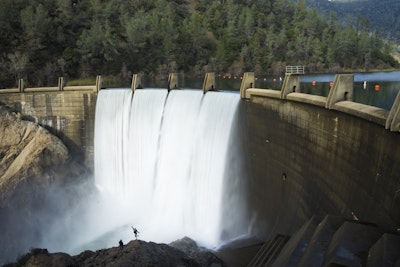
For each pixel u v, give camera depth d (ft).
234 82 263.08
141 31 347.56
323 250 48.11
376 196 61.77
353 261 42.27
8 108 173.68
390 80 192.44
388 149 59.52
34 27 287.69
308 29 440.04
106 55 310.04
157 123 141.69
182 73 352.28
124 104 154.61
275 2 533.55
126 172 157.28
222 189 114.83
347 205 70.49
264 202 110.22
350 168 71.10
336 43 368.27
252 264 76.54
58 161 164.86
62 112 173.58
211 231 118.62
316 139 84.17
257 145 112.98
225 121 114.52
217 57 376.27
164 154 138.92
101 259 86.17
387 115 59.16
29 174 155.33
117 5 393.09
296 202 92.48
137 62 334.44
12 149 164.96
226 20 457.68
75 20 334.65
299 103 90.68
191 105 128.77
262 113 107.96
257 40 396.78
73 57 298.35
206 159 121.49
